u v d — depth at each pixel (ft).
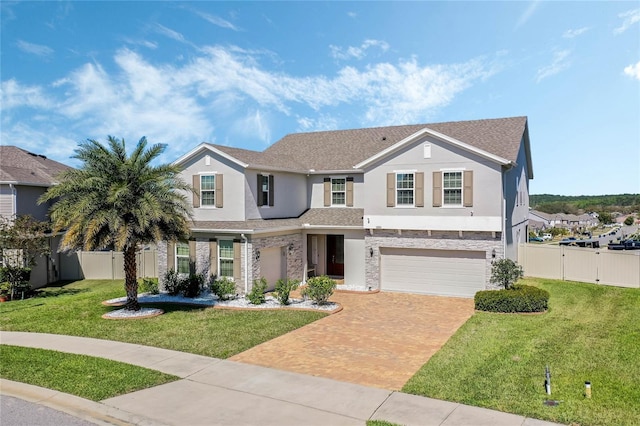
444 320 51.70
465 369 34.32
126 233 51.29
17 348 40.40
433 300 63.87
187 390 30.55
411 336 45.01
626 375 32.32
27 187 85.46
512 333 44.68
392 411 26.91
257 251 67.26
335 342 42.93
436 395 29.30
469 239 64.64
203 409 27.48
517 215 80.48
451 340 42.91
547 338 42.45
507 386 30.55
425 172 66.80
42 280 85.97
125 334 45.55
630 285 70.54
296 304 60.29
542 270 80.53
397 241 69.36
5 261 73.72
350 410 27.14
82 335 45.37
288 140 98.99
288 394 29.86
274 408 27.58
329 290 59.21
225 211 71.56
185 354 38.78
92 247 52.21
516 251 79.41
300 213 82.94
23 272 75.31
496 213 62.54
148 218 52.01
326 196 82.84
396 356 38.55
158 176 55.57
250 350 40.24
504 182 65.26
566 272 77.87
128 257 55.47
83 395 29.66
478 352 38.68
